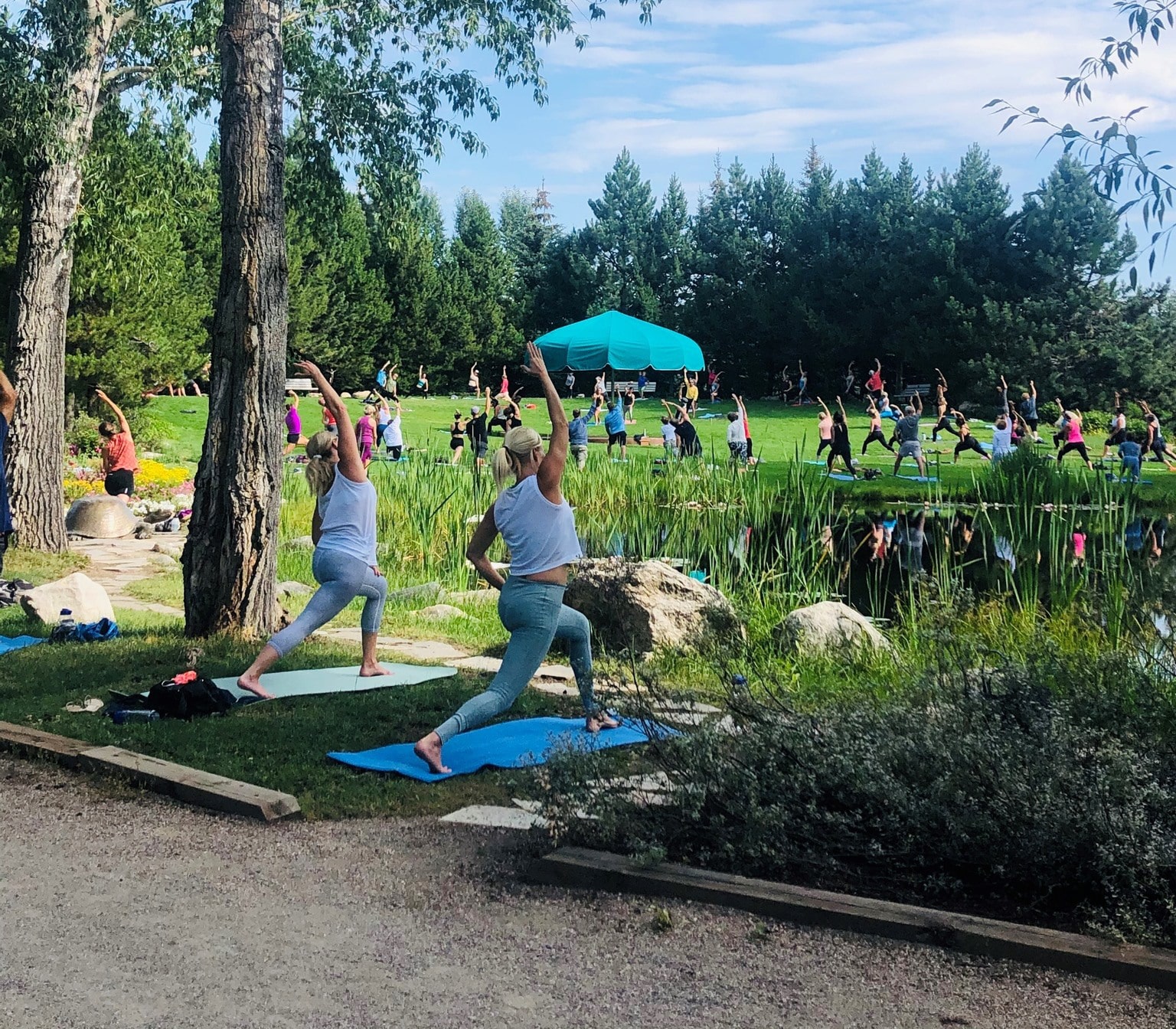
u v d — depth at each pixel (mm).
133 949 3771
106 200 18391
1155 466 30516
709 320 65000
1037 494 20625
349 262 61562
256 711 7078
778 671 8367
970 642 6914
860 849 4461
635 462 24578
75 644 9086
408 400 57094
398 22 18109
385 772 5844
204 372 45219
